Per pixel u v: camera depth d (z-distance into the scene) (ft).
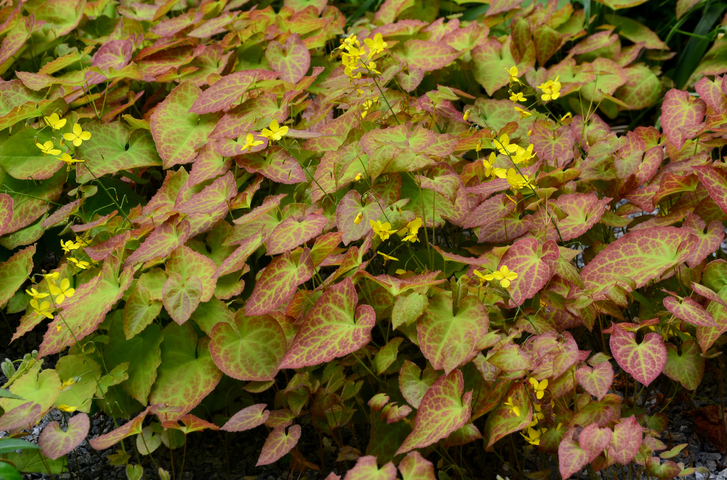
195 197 4.30
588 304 3.96
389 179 4.19
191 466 4.21
